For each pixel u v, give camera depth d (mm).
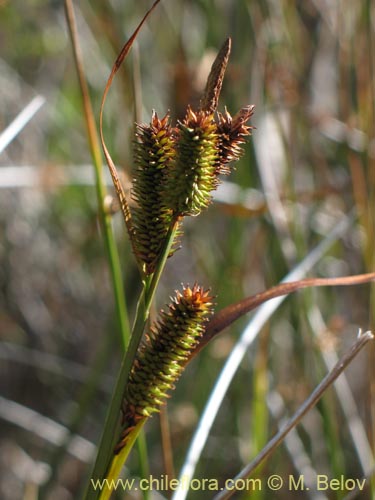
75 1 616
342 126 441
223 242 521
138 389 223
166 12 580
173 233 218
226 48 215
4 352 624
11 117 661
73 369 585
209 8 490
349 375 518
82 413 400
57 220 670
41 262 683
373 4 421
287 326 493
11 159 651
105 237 279
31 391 637
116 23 459
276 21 447
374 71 408
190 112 212
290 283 238
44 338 669
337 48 460
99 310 672
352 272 490
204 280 525
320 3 475
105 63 553
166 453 310
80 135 665
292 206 423
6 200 677
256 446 383
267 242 451
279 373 487
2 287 672
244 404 484
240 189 437
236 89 449
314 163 501
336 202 495
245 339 317
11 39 635
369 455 403
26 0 640
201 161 210
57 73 696
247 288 477
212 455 504
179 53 470
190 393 508
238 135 214
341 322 426
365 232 387
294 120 455
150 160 216
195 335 224
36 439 598
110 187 451
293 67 454
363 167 393
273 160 474
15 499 578
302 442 479
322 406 397
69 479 527
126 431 226
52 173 478
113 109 511
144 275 222
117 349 535
